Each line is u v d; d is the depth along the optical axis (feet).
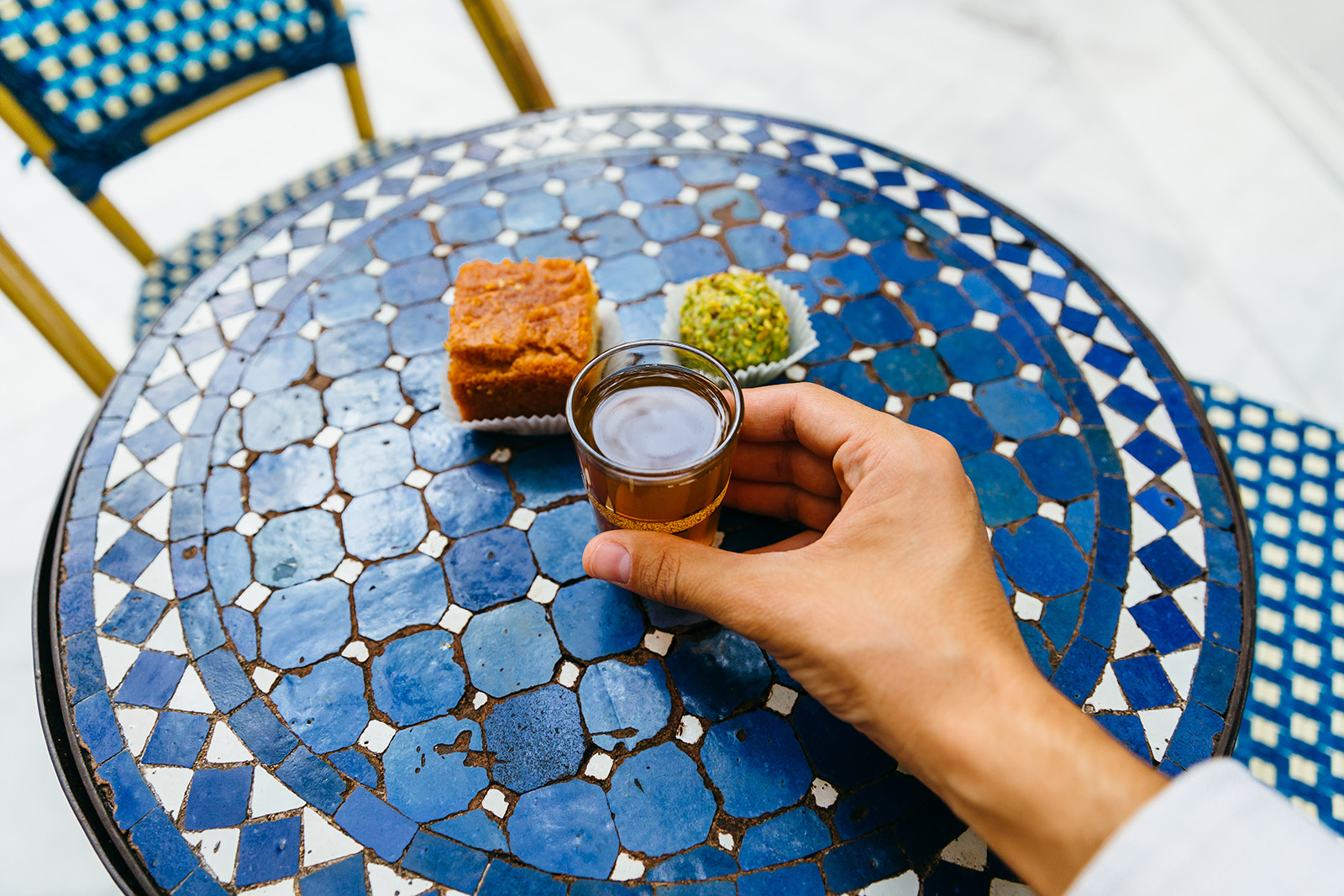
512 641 3.07
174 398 3.81
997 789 2.27
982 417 3.67
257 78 5.73
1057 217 9.70
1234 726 2.84
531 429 3.67
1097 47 11.78
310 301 4.17
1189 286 9.00
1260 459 4.76
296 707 2.93
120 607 3.18
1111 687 2.94
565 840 2.66
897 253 4.29
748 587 2.66
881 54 11.80
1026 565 3.23
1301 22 10.67
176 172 10.34
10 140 10.44
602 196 4.60
